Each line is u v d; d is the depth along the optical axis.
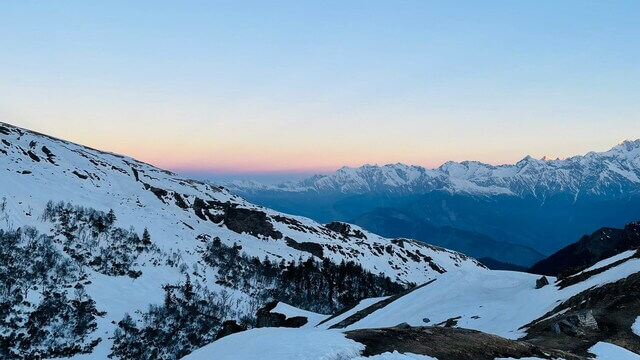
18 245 188.75
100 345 162.62
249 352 31.98
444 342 36.22
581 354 41.97
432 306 94.69
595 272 74.94
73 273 193.12
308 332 35.62
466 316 81.44
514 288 94.75
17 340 146.25
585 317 49.88
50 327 159.00
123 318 180.25
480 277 107.56
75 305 175.00
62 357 149.75
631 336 47.25
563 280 80.50
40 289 173.25
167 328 187.12
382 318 98.50
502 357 35.38
